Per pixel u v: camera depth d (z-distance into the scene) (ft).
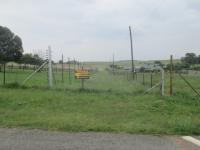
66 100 51.29
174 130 32.35
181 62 264.93
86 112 42.45
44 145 25.90
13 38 314.14
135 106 47.65
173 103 51.62
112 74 179.83
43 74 130.31
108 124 34.65
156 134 31.19
